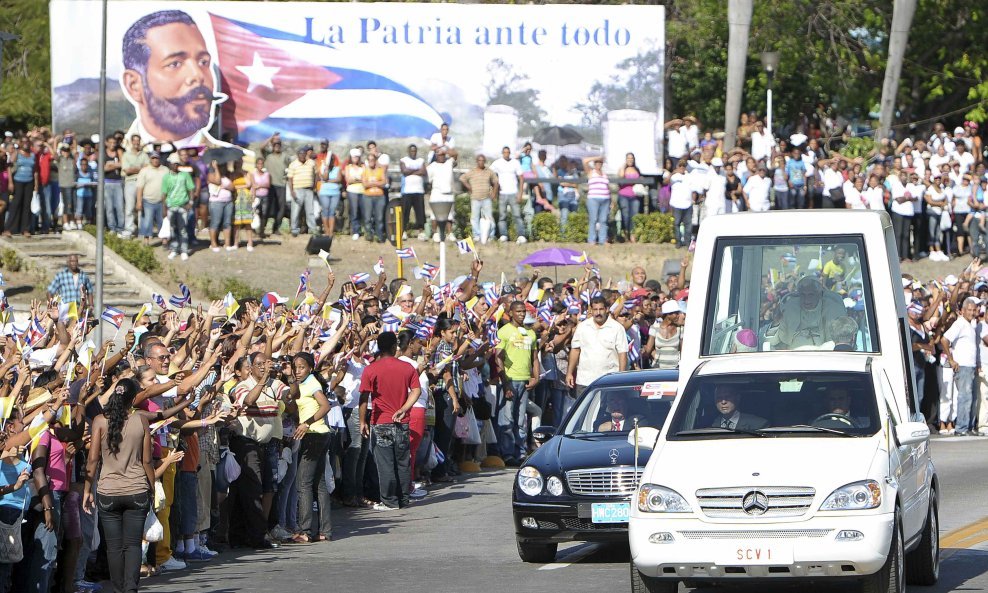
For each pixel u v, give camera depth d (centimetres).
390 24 9719
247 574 3353
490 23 9769
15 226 8181
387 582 3192
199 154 9375
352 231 8912
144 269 8125
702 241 3406
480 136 9775
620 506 3350
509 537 3931
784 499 2595
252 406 3719
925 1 12219
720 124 12319
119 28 9406
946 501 4328
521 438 5681
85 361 3116
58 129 9350
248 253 8581
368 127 9719
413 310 4759
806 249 3338
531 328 5728
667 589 2697
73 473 3023
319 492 3959
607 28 9800
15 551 2709
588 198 9106
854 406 2845
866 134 12538
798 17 12050
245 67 9575
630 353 5825
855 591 2956
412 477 4766
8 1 13525
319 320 4416
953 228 9369
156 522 3112
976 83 12562
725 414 2875
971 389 6500
